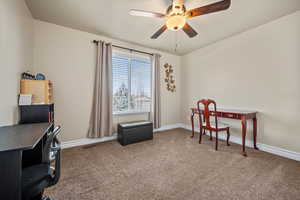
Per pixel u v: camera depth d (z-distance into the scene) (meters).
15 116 1.55
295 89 2.03
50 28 2.35
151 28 2.55
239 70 2.72
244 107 2.65
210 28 2.51
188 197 1.29
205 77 3.43
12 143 0.86
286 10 1.97
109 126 2.86
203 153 2.30
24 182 0.87
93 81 2.77
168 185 1.47
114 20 2.28
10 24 1.41
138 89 3.44
